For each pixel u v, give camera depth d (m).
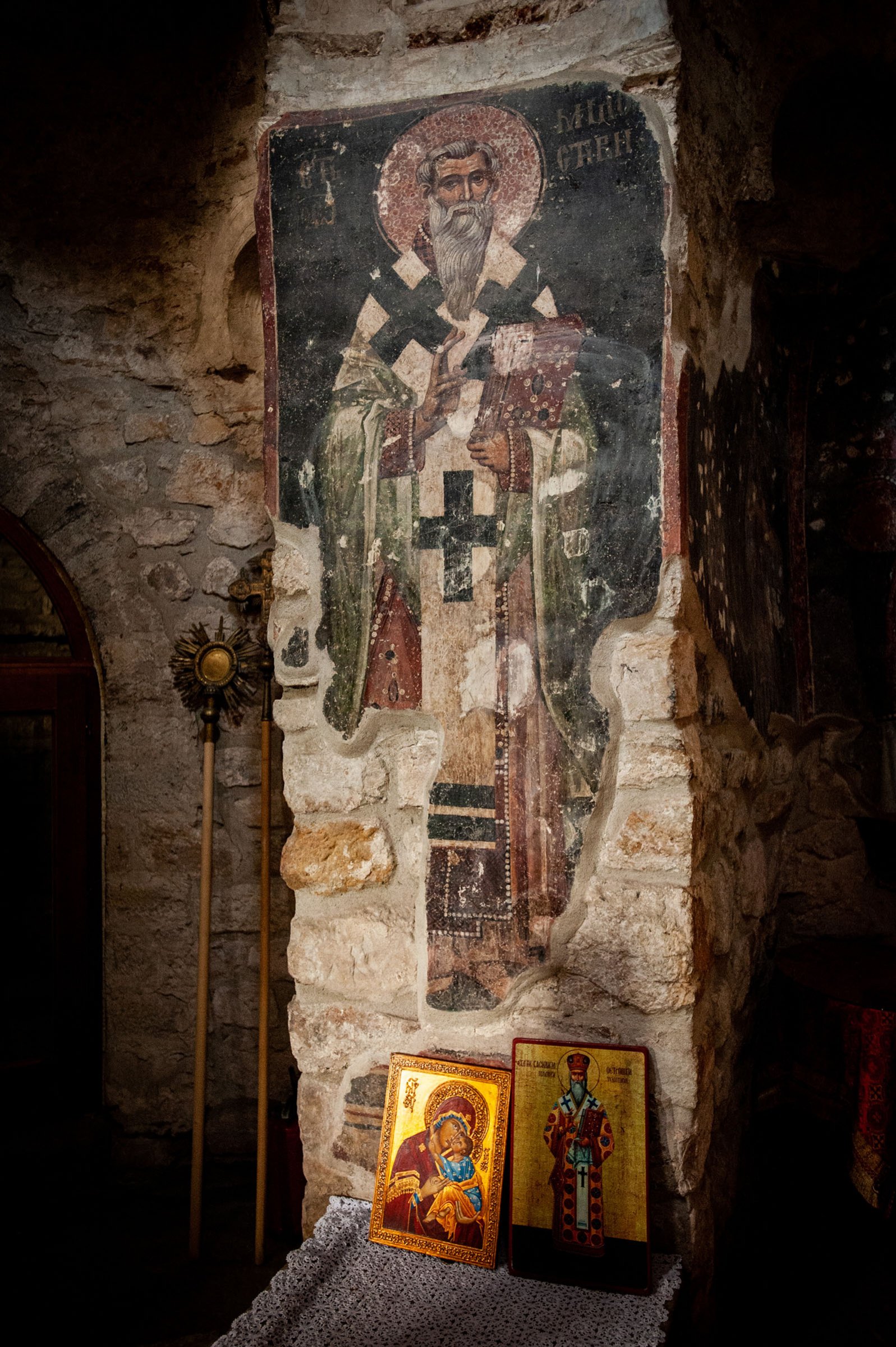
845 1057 1.90
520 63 1.77
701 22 1.83
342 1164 1.82
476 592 1.78
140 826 2.78
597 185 1.71
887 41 2.08
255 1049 2.75
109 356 2.79
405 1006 1.79
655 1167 1.65
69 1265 2.35
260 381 2.78
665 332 1.68
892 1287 2.04
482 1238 1.64
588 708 1.71
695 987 1.65
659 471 1.68
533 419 1.75
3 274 2.77
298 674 1.88
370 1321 1.50
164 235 2.75
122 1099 2.77
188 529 2.79
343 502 1.86
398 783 1.81
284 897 2.76
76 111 2.75
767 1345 1.87
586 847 1.70
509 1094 1.68
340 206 1.86
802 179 2.21
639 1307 1.52
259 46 2.65
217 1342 1.47
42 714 2.83
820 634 2.46
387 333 1.83
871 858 2.43
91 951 2.84
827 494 2.45
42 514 2.78
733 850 1.99
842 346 2.41
